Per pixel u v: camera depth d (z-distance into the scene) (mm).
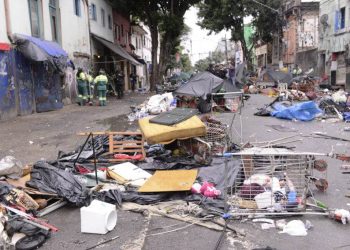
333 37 28797
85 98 20469
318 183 6051
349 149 8930
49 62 16781
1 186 5406
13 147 9711
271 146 9062
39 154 8898
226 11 40750
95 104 20938
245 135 10750
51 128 12594
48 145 9859
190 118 7949
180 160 7535
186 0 31703
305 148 9055
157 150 8055
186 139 7734
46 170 5930
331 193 5961
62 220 5160
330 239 4508
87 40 25516
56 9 20531
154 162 7445
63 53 18328
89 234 4766
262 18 41188
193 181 6023
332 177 6707
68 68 21297
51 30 19734
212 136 8227
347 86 24516
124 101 22766
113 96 26625
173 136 7355
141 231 4797
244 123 12891
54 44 18562
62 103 19531
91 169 7082
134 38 45500
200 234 4684
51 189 5629
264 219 4961
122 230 4844
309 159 5223
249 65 45250
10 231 4465
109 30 31938
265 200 5094
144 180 6383
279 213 5020
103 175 6621
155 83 32719
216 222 4926
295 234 4605
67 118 15070
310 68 34250
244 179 5422
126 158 7691
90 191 5719
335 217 4945
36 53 15531
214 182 6031
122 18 37562
